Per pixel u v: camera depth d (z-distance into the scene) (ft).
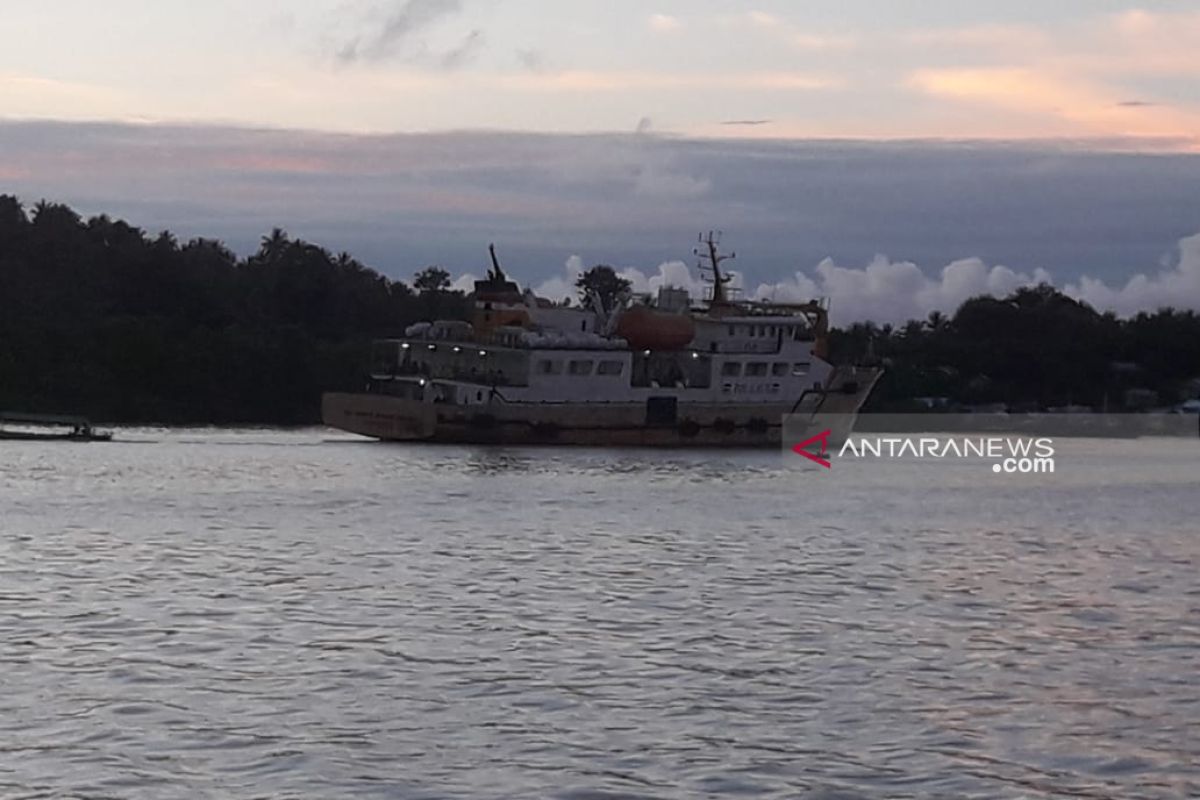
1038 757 169.48
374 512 395.96
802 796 156.04
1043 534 402.52
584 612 250.98
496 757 166.40
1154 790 159.12
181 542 330.75
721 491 485.56
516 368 599.16
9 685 191.21
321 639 222.89
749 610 257.34
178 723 176.04
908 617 254.06
